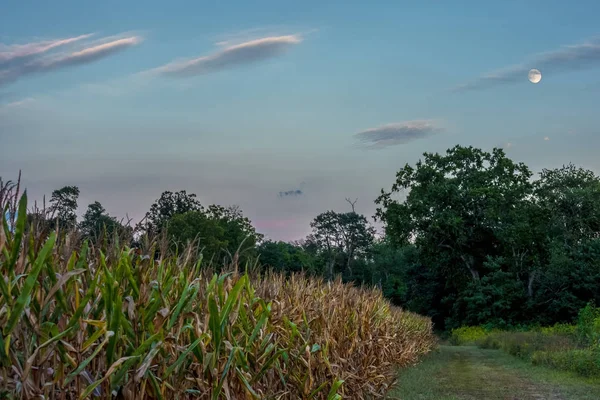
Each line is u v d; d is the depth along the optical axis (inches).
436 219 1739.7
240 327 227.3
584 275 1720.0
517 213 1866.4
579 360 644.1
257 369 228.8
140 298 169.6
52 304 150.1
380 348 472.4
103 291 151.9
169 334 172.4
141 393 159.2
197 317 181.8
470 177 1841.8
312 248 3090.6
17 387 128.3
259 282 302.7
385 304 655.8
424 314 2438.5
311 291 395.9
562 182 2439.7
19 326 135.9
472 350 1191.6
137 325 164.6
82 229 181.8
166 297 185.8
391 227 1774.1
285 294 343.9
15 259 131.8
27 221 149.0
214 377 189.2
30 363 128.9
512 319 1871.3
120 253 174.9
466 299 1936.5
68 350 140.6
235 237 2081.7
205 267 235.1
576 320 1637.6
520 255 1945.1
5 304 130.3
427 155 1847.9
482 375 660.7
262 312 235.0
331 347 351.9
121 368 147.9
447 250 1908.2
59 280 136.5
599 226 2265.0
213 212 2174.0
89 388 138.9
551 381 584.1
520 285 1913.1
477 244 1969.7
